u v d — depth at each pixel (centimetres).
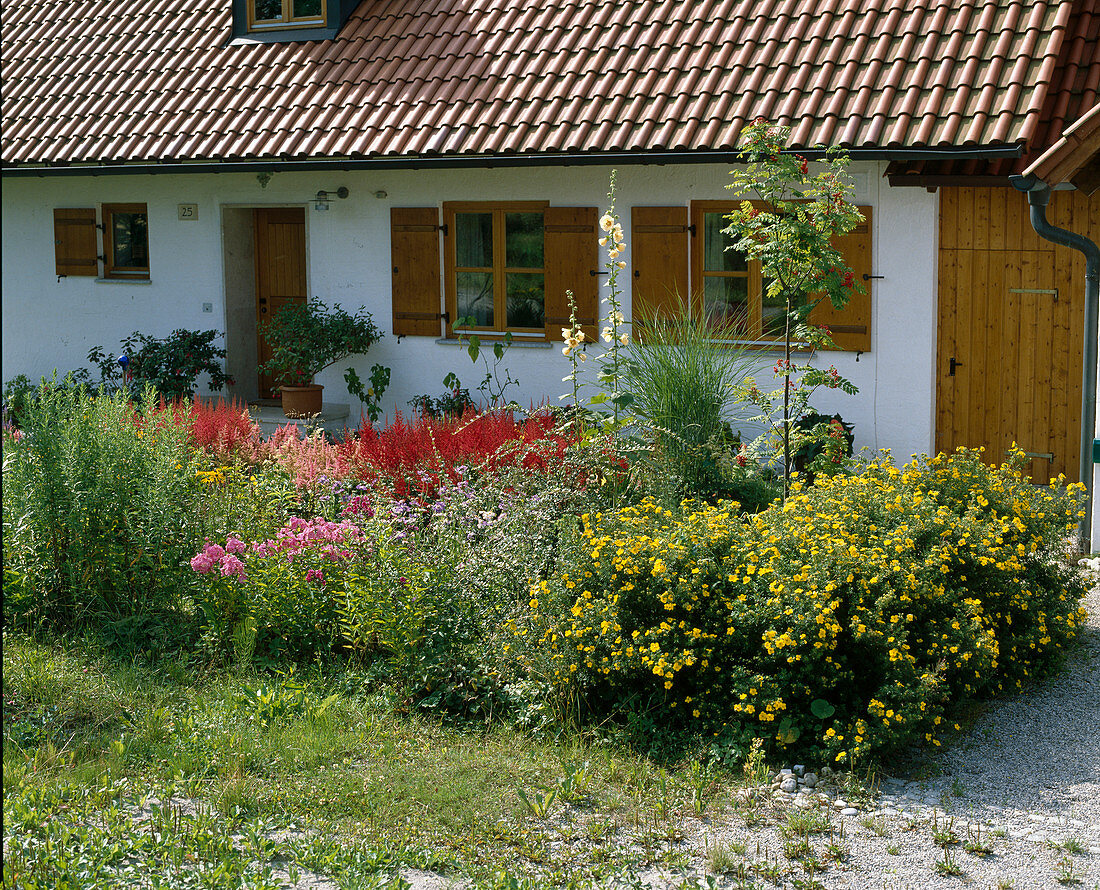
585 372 1202
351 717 607
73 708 600
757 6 1180
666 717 595
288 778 535
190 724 585
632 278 1174
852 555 595
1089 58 1020
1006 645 642
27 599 720
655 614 608
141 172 1339
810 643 565
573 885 434
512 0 1339
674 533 641
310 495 876
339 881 434
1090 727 594
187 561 729
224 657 680
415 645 650
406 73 1298
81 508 712
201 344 1378
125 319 1488
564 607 622
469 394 1262
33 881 417
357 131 1244
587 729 592
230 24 1479
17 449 738
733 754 557
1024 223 1015
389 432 946
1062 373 1018
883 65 1063
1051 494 748
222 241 1409
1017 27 1038
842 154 999
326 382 1354
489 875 445
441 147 1177
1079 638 727
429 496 872
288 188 1352
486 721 609
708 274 1143
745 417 1077
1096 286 855
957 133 966
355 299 1332
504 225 1246
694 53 1165
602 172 1177
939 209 1036
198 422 992
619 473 836
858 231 1056
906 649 572
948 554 626
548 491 784
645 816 505
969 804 512
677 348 938
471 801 514
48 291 1533
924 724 575
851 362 1078
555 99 1173
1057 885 438
